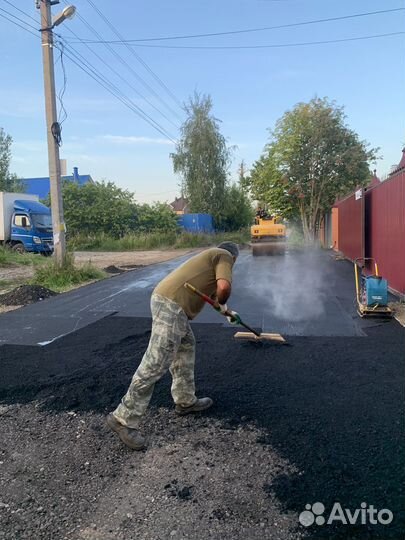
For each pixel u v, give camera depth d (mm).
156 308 3617
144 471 3273
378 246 11781
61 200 13211
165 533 2635
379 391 4539
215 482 3105
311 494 2934
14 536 2639
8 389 4781
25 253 22359
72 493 3039
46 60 12602
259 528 2656
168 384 4762
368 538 2559
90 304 9750
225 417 4027
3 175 44969
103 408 4289
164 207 36344
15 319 8352
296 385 4727
